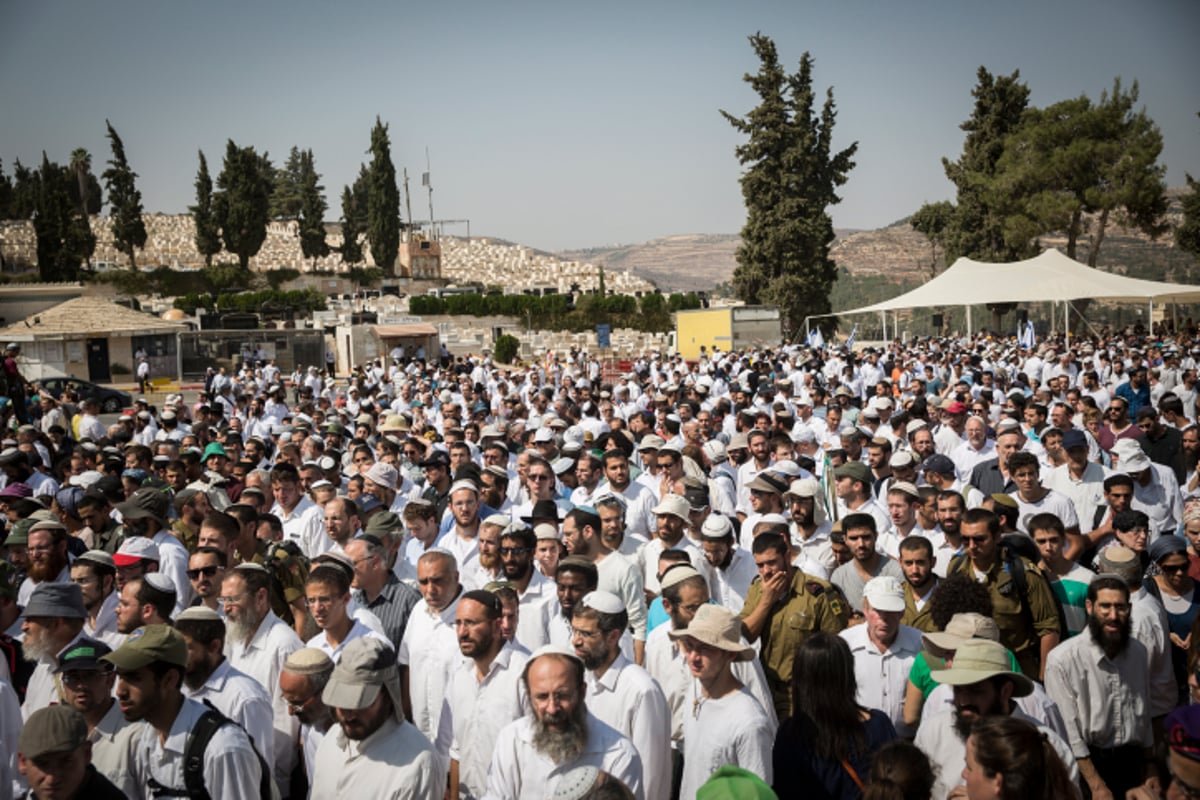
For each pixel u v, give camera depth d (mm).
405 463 11797
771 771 4574
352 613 6168
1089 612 5410
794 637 5867
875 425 13055
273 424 19781
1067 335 39406
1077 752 5328
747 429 12484
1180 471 11148
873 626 5383
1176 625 6379
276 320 67250
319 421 17781
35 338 46719
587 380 29172
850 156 66250
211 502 9000
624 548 7582
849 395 14914
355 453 11414
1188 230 62156
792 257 64062
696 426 12188
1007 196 61062
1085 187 60125
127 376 49000
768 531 6020
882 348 45688
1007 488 8922
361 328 56031
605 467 9875
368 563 6461
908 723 5172
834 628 5867
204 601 6301
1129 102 59406
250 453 12562
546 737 4160
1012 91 63094
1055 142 60406
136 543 6633
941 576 7230
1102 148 58750
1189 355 27672
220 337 51031
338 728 4539
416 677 5809
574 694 4188
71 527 9508
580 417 17234
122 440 15156
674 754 5684
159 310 79188
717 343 50688
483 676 5250
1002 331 64750
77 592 5715
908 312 83125
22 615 6121
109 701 4629
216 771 4238
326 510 7566
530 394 21984
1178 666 6355
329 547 9016
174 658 4352
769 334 51094
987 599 5539
